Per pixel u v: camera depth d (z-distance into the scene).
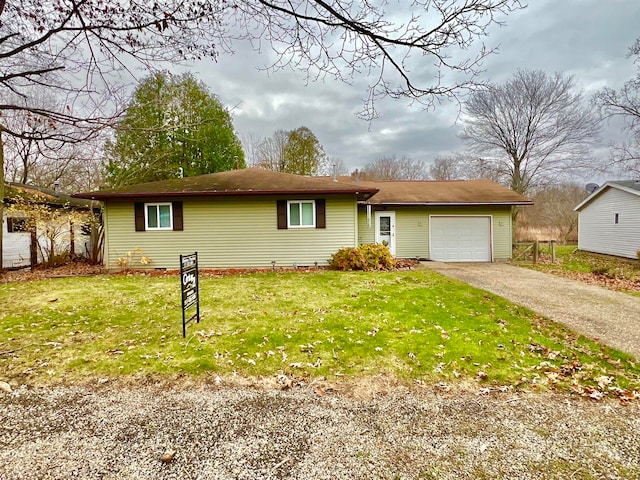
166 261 11.42
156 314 6.03
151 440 2.78
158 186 11.55
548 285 8.74
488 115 23.19
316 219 11.38
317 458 2.58
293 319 5.71
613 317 6.07
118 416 3.12
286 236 11.41
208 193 10.66
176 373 3.94
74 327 5.36
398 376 3.93
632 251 15.01
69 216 12.77
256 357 4.34
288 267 11.39
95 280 9.41
